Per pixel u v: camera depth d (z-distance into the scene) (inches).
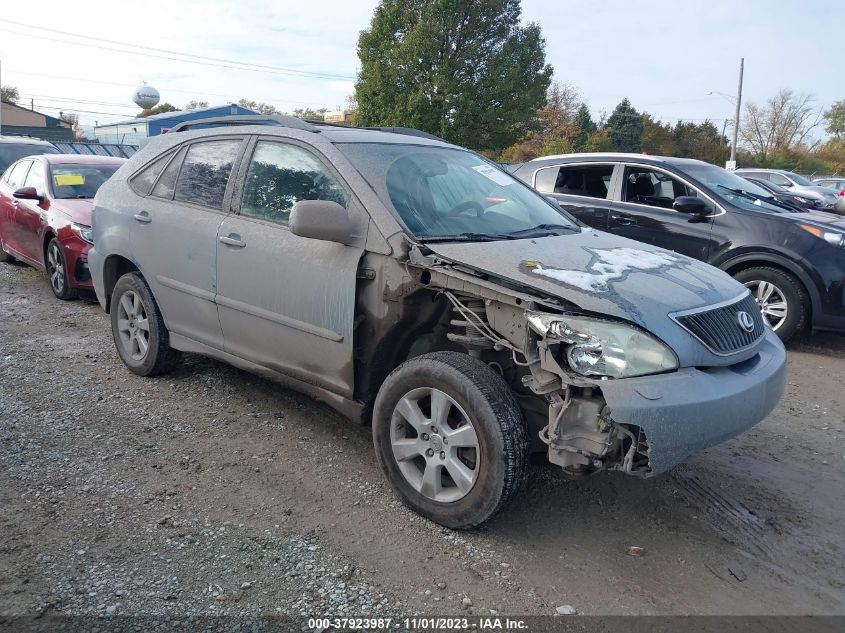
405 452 137.1
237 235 165.5
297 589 113.5
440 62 1178.0
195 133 192.7
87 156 364.5
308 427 177.8
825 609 116.6
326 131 166.7
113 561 117.8
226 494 142.6
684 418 115.4
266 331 161.9
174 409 184.5
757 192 312.3
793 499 154.0
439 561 123.6
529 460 126.3
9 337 245.1
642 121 2532.0
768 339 147.0
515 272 126.7
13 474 144.9
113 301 210.1
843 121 2849.4
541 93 1253.7
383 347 143.2
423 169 162.2
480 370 127.2
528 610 112.1
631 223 308.8
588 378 116.4
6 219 360.2
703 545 134.0
